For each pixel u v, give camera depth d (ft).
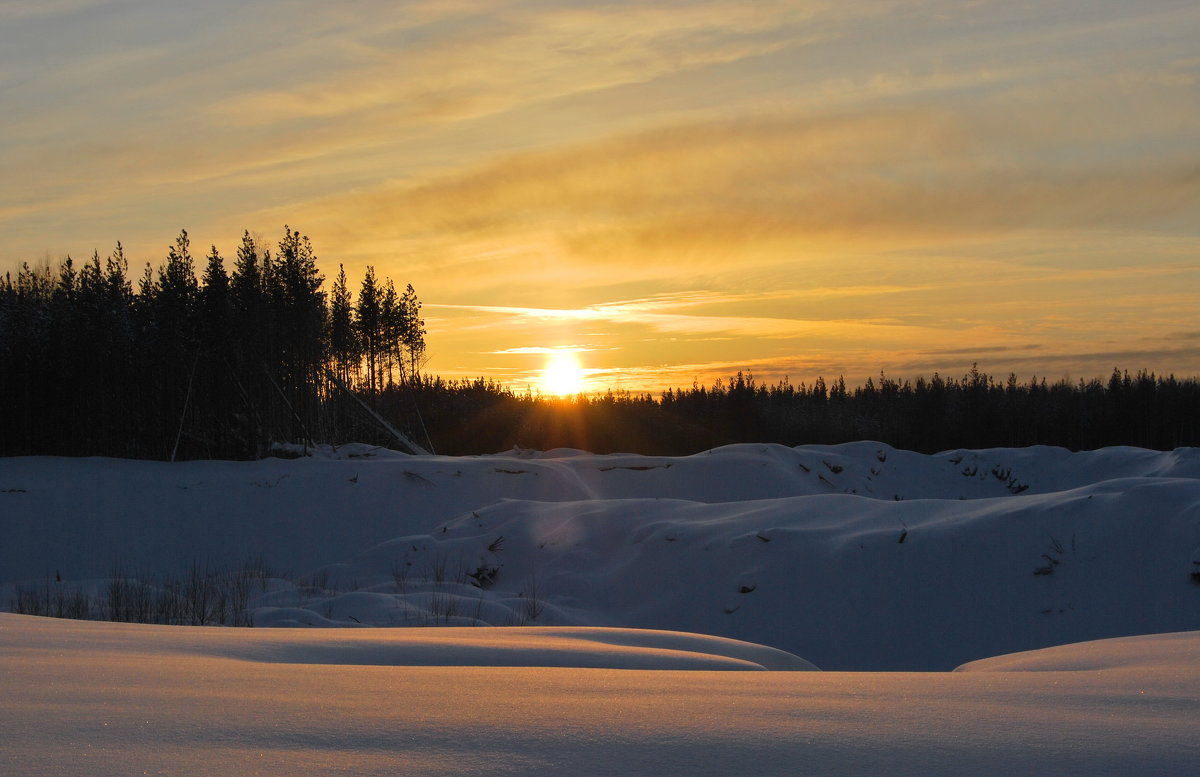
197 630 25.30
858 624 56.24
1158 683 16.38
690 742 10.87
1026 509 62.54
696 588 63.36
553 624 54.49
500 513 82.53
